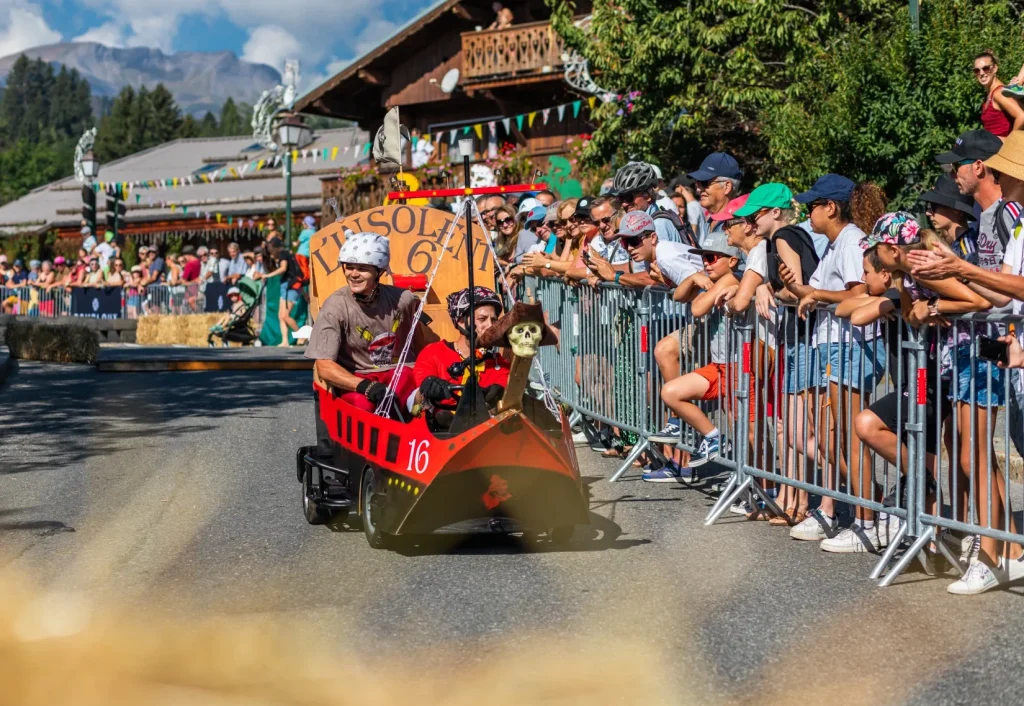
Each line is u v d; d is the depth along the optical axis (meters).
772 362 7.07
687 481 8.32
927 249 5.37
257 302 20.47
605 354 9.25
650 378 8.38
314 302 8.20
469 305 6.33
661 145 18.33
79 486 8.12
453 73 27.30
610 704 4.11
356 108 30.19
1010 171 5.58
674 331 8.11
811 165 14.05
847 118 13.43
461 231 8.45
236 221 40.94
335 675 4.39
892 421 5.95
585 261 9.37
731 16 17.03
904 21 13.54
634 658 4.59
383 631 4.93
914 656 4.60
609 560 6.12
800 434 6.84
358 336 7.06
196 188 44.91
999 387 5.53
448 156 25.70
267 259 20.61
